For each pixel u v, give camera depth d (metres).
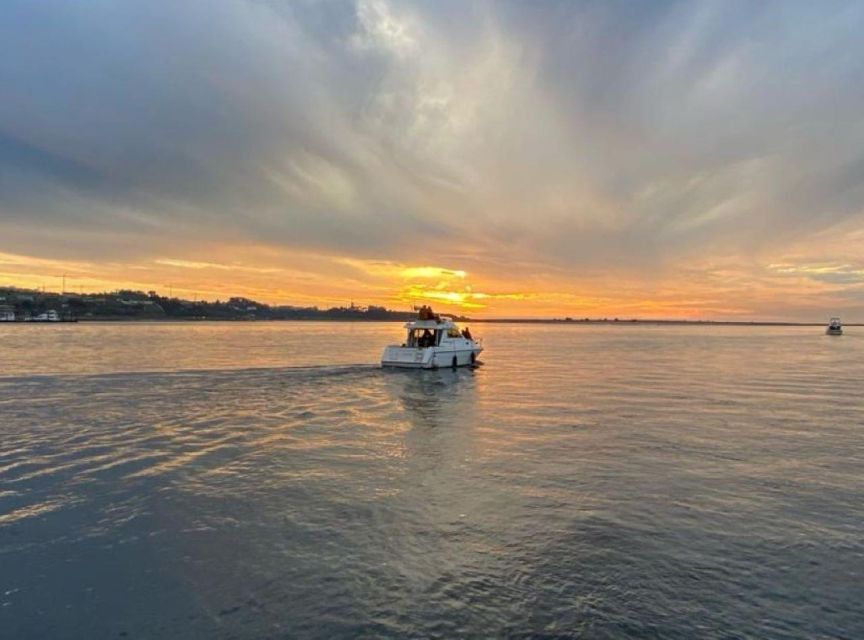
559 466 13.92
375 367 38.81
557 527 9.91
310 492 11.82
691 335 193.25
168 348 63.66
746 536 9.57
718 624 6.92
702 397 27.34
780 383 34.50
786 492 11.95
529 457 14.84
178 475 12.97
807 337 165.25
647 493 11.81
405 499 11.38
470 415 21.44
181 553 8.80
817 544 9.27
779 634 6.73
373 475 13.11
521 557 8.70
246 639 6.56
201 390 27.11
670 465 14.05
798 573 8.26
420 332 40.81
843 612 7.22
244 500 11.28
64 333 110.56
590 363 52.53
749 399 26.62
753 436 17.62
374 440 16.88
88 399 23.89
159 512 10.56
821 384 33.91
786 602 7.45
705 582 7.95
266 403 23.62
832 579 8.08
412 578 8.02
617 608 7.25
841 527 10.01
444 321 40.44
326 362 45.44
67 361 43.66
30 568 8.27
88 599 7.42
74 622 6.90
